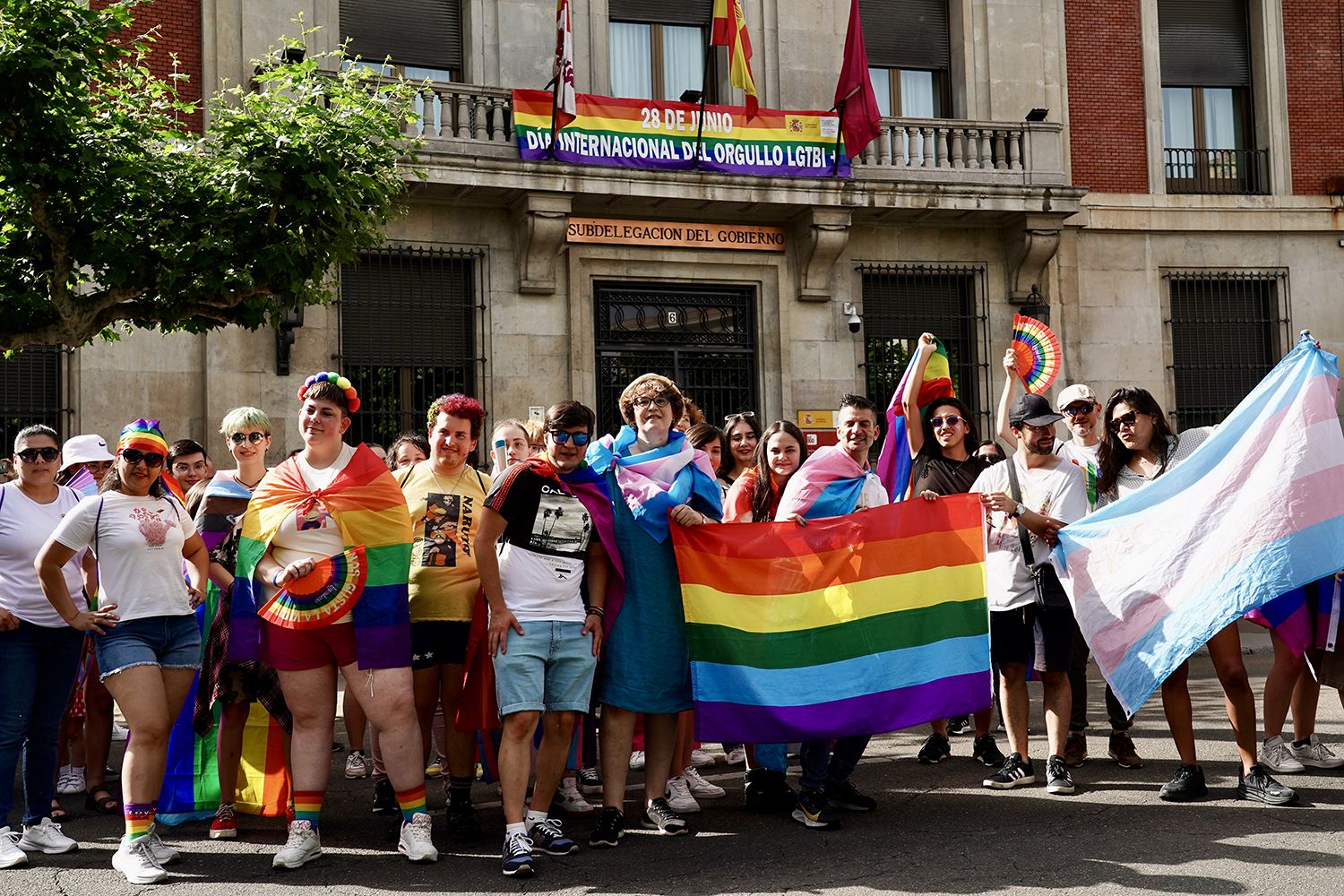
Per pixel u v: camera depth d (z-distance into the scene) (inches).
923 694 241.0
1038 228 706.2
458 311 655.1
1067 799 249.0
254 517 220.4
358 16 663.1
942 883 194.5
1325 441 244.2
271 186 397.1
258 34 631.2
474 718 229.1
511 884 201.3
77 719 293.6
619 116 644.7
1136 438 264.8
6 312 398.0
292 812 229.3
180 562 224.7
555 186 632.4
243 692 239.0
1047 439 263.9
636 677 227.3
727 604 236.4
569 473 224.7
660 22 716.0
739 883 198.4
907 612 244.2
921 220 711.1
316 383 221.3
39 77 368.5
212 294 407.5
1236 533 242.7
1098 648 247.4
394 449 312.5
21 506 233.1
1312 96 781.3
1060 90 748.0
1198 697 401.4
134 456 219.8
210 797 250.2
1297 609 262.5
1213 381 758.5
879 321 717.9
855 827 233.1
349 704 301.4
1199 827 222.5
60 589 213.8
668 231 678.5
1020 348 316.8
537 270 654.5
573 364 660.7
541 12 677.9
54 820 256.7
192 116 620.1
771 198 663.1
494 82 668.7
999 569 262.5
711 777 294.0
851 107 665.0
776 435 269.4
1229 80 786.2
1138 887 188.5
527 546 217.8
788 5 709.3
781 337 694.5
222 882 206.4
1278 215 762.8
